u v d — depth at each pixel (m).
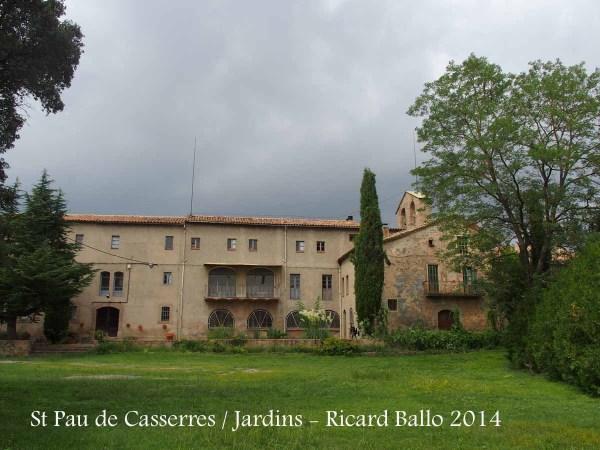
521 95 24.05
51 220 37.75
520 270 24.80
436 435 9.55
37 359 29.27
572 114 23.14
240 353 32.62
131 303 43.66
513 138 23.45
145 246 44.62
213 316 44.44
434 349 33.28
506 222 25.30
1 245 13.99
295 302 45.50
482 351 32.59
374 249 36.16
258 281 46.16
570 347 16.58
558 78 23.45
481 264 26.17
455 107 25.25
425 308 38.81
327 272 46.41
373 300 35.34
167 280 44.41
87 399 13.55
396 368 24.11
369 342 33.59
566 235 23.52
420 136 26.19
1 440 8.74
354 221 48.97
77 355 31.70
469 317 39.06
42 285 34.19
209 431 9.65
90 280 37.75
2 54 13.25
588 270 17.12
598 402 14.02
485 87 25.28
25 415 11.11
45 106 15.41
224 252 45.44
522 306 22.97
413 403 13.25
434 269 39.62
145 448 8.38
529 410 12.48
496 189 23.94
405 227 46.88
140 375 20.14
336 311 45.84
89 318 43.09
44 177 38.72
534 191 24.00
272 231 46.47
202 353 32.78
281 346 33.72
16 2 13.64
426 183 26.22
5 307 34.88
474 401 13.69
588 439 9.18
